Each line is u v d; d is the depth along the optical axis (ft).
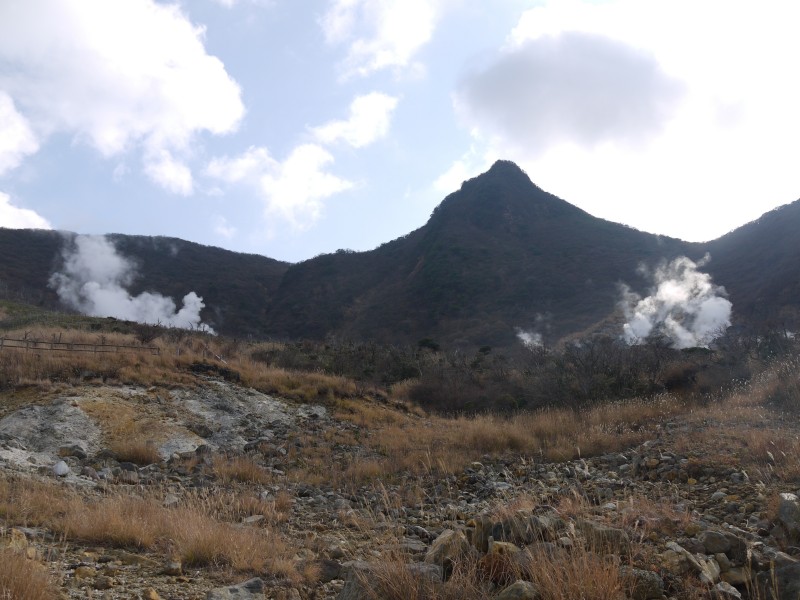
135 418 50.47
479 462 40.16
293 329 326.65
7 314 145.59
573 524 13.71
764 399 43.11
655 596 10.83
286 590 13.82
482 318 278.26
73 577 13.84
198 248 424.87
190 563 16.28
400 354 126.93
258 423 57.31
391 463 41.50
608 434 41.27
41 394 51.93
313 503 30.60
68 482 30.19
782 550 13.24
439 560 13.28
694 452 29.17
